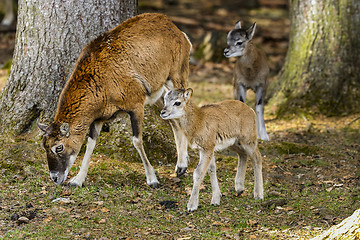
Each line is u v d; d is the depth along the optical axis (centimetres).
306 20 1862
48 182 1120
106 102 1096
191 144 1023
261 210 1018
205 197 1098
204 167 1019
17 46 1339
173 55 1236
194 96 2052
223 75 2433
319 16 1842
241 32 1552
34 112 1302
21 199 1033
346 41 1839
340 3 1830
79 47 1295
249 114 1095
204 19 3812
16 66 1335
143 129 1320
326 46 1844
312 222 944
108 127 1325
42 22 1290
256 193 1088
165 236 891
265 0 4725
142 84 1145
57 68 1296
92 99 1075
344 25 1836
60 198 1039
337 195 1091
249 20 3809
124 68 1116
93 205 1020
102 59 1097
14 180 1116
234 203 1062
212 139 1023
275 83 1995
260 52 1608
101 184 1132
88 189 1089
